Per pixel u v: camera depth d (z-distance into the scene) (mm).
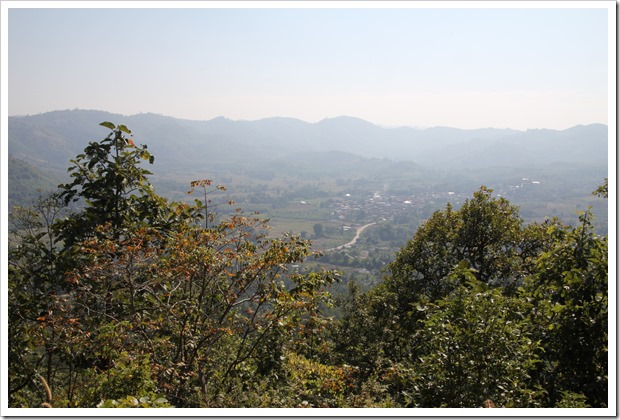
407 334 11203
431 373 4992
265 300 6172
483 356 4684
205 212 7168
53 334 5320
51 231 6648
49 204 6859
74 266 6113
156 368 5121
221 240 6215
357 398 5676
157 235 6449
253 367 6602
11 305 5789
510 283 12727
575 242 6328
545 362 5836
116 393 4824
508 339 4859
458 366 4773
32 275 6141
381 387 5965
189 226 6824
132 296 5734
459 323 4938
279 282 6273
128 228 6547
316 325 6484
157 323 5738
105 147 7125
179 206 7359
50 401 4367
